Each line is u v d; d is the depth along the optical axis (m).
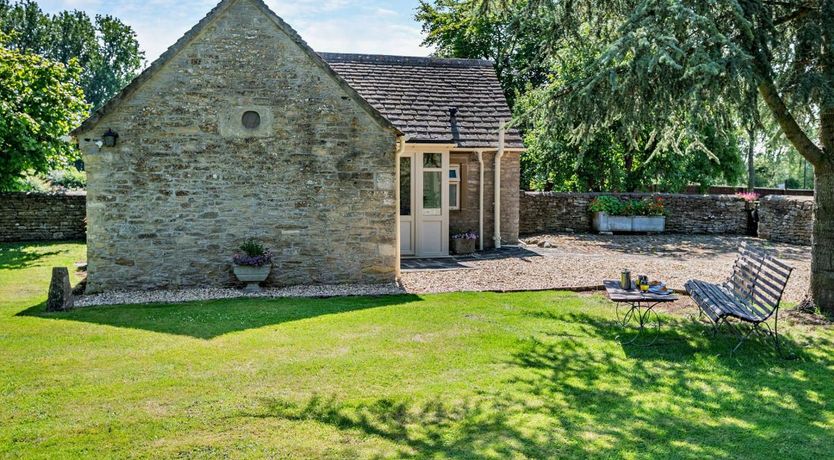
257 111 12.86
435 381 7.25
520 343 8.79
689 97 8.36
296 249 13.21
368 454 5.42
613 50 8.56
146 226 12.63
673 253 19.08
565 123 9.95
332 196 13.25
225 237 12.94
